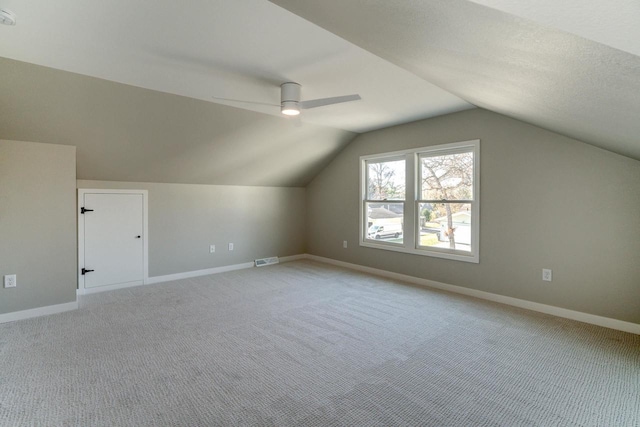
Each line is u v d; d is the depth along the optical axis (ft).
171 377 7.25
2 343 8.88
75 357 8.12
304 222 21.65
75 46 7.63
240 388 6.85
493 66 5.01
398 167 16.08
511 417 5.97
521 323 10.34
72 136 11.37
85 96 10.08
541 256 11.34
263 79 9.71
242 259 18.72
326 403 6.36
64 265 11.50
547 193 11.14
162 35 7.09
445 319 10.68
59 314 11.17
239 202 18.52
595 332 9.64
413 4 3.46
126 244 14.69
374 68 8.87
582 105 5.51
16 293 10.69
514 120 11.82
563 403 6.36
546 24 2.81
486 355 8.28
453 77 7.02
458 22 3.56
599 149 10.06
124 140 12.37
